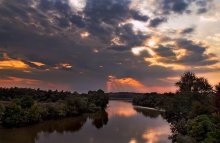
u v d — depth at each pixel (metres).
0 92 160.62
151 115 153.62
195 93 91.94
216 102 72.88
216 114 62.91
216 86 76.12
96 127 106.44
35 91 183.12
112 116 147.50
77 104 151.38
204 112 70.19
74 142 78.00
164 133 90.44
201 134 55.25
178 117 90.06
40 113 117.50
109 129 101.06
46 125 110.50
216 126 56.34
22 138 83.81
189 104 90.12
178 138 58.22
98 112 169.75
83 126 109.50
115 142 77.38
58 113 131.00
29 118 108.81
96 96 199.50
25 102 118.88
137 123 117.31
